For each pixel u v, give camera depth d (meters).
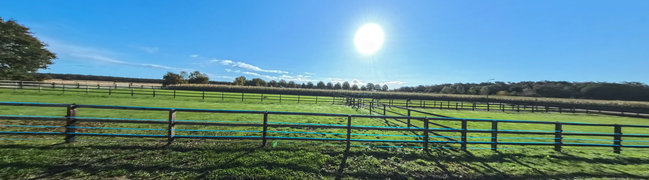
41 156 3.65
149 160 3.74
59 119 4.43
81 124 6.76
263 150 4.48
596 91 64.25
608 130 11.27
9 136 4.88
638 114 21.17
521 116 17.97
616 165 4.45
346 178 3.47
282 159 4.02
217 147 4.52
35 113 8.38
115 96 19.27
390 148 5.07
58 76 69.25
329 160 4.11
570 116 20.44
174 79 53.28
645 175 3.95
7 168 3.18
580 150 5.69
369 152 4.70
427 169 3.94
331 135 6.65
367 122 9.88
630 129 12.22
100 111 9.69
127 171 3.33
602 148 6.44
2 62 29.19
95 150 4.06
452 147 5.43
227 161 3.81
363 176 3.57
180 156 3.96
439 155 4.75
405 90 89.75
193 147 4.45
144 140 4.90
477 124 11.05
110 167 3.42
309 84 76.88
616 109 30.14
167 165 3.57
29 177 3.02
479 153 5.02
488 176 3.75
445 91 75.81
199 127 7.10
